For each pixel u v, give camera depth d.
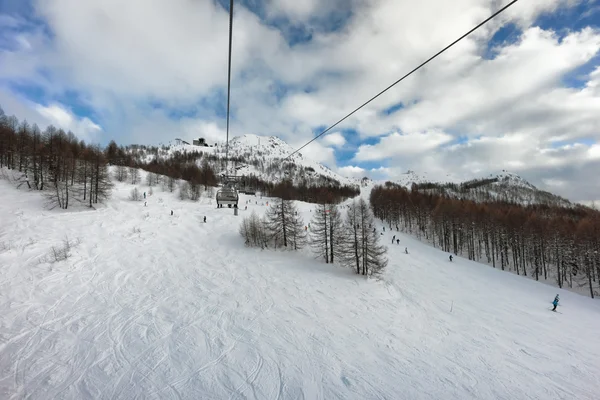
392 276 41.66
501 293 41.88
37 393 13.36
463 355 20.86
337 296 30.95
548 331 27.83
